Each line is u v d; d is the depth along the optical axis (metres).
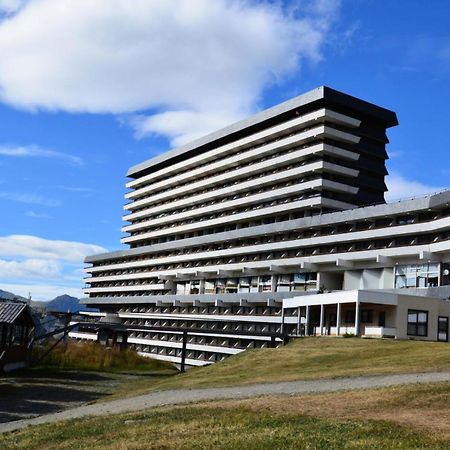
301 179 91.56
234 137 109.38
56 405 35.09
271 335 59.94
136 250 129.12
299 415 18.98
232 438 16.09
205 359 96.31
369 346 44.50
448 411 18.80
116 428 20.27
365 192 89.31
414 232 67.06
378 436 15.48
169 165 131.62
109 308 138.25
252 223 100.88
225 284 101.75
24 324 54.53
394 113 93.00
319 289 74.25
